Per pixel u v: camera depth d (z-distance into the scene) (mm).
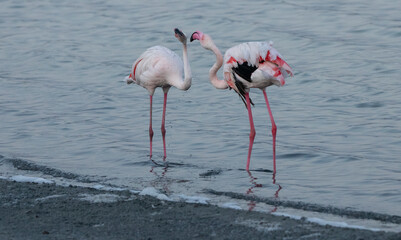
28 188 10336
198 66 22250
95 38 26766
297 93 18719
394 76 19922
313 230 8086
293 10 29734
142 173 11797
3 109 17328
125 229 8273
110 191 10242
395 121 15531
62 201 9531
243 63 11672
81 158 12945
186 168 12125
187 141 14242
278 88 19328
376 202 9984
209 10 30484
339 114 16375
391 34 25234
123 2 33500
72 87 19828
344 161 12547
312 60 22297
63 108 17484
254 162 12562
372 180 11242
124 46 25453
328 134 14602
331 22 27406
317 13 28969
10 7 33812
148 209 9156
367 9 29344
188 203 9516
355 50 23188
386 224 8742
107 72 21625
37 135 14828
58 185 10625
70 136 14750
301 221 8523
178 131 15094
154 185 10938
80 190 10250
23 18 31219
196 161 12664
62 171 11859
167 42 25594
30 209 9156
